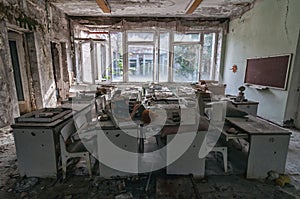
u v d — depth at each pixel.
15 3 3.78
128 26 6.75
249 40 5.34
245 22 5.57
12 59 4.45
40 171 2.19
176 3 5.11
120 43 6.79
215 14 6.37
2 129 3.54
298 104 3.92
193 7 5.27
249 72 5.28
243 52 5.66
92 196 1.94
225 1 5.04
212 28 6.86
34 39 4.54
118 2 5.07
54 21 5.53
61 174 2.28
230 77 6.50
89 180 2.19
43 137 2.10
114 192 2.00
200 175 2.25
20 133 2.09
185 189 2.02
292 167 2.50
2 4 3.42
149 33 6.84
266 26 4.58
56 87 6.08
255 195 1.98
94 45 6.45
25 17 4.11
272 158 2.19
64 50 6.39
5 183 2.12
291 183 2.17
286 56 3.90
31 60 4.64
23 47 4.51
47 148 2.13
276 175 2.17
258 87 4.72
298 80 3.83
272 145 2.16
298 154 2.86
